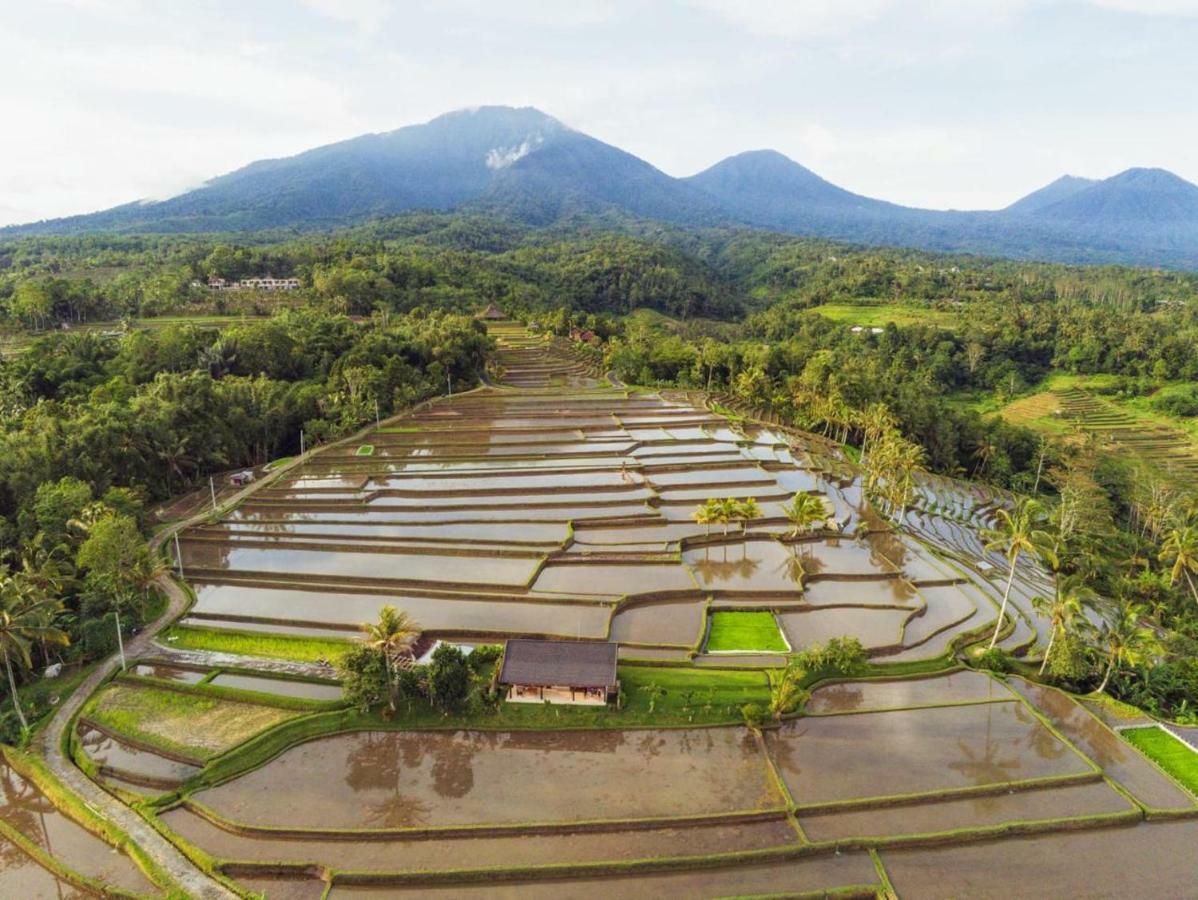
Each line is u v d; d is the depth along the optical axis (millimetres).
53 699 50906
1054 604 57750
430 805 41375
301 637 59812
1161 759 47531
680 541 79688
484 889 36375
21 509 68812
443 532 82125
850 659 54906
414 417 136375
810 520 81312
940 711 51469
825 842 38875
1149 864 38375
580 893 36062
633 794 42438
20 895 36531
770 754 46156
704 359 173000
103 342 126375
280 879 37031
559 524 84375
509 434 126625
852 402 140500
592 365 191250
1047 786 44000
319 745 46844
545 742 47156
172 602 65250
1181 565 80875
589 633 60156
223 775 43594
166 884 36188
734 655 57688
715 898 35562
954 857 38625
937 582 73500
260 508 90125
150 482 91750
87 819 40594
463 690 49156
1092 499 105062
